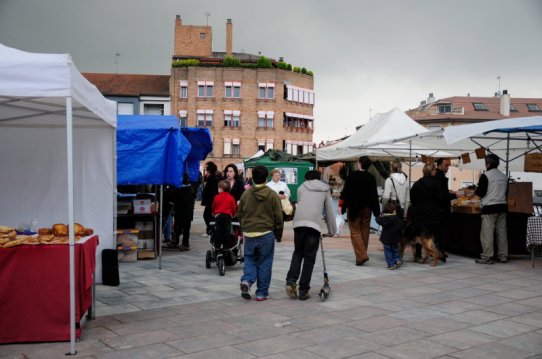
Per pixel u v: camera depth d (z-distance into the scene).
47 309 5.56
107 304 7.30
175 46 66.44
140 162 10.62
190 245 14.25
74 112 7.50
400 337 5.84
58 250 5.57
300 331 6.04
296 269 7.75
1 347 5.42
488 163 11.34
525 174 22.56
